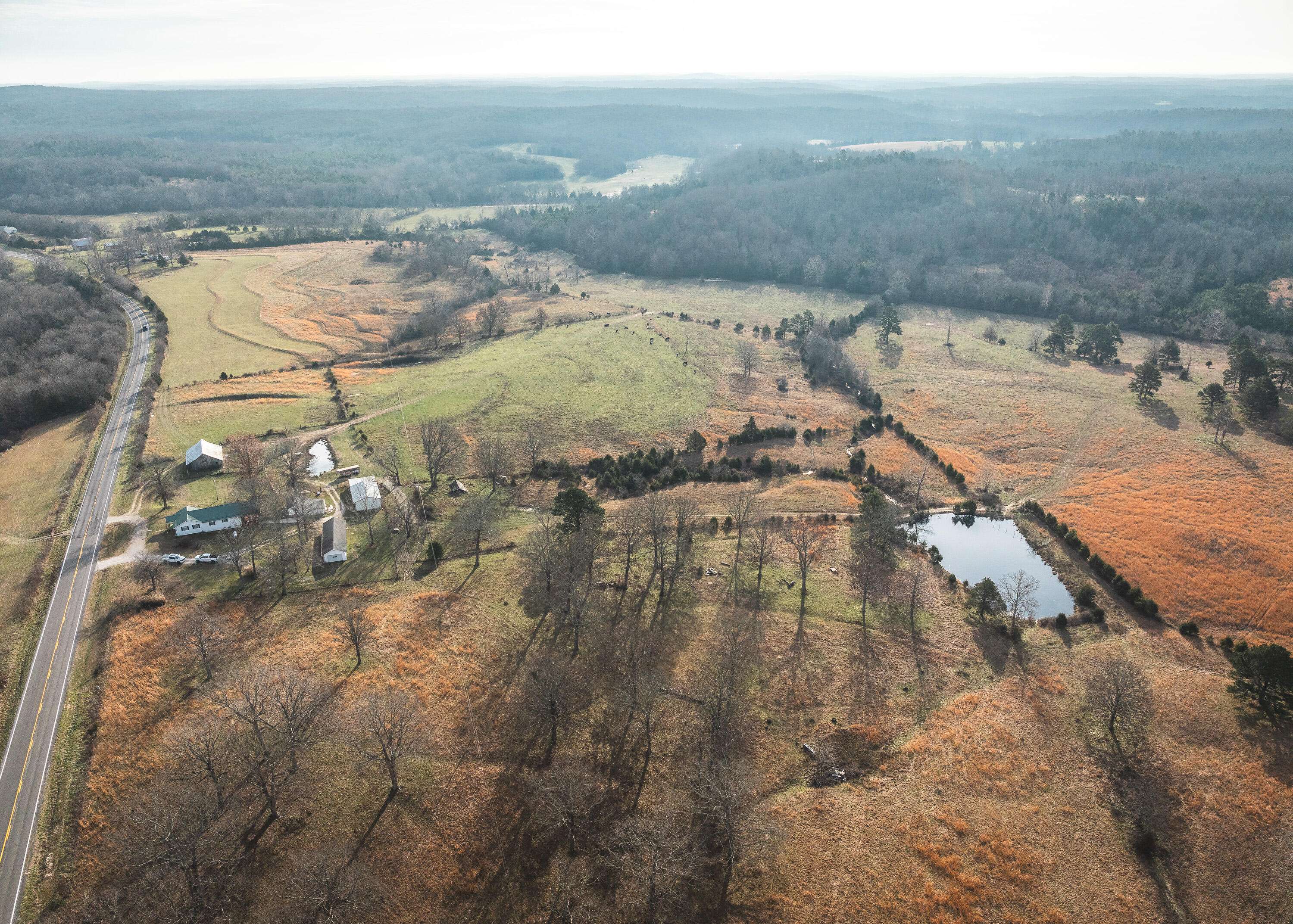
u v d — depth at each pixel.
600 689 76.31
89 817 60.47
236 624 83.62
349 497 114.88
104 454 129.25
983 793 66.25
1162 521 116.69
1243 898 57.50
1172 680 81.75
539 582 91.69
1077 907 56.44
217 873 55.47
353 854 57.94
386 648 80.62
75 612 86.00
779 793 65.94
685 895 56.25
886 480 133.88
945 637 88.62
